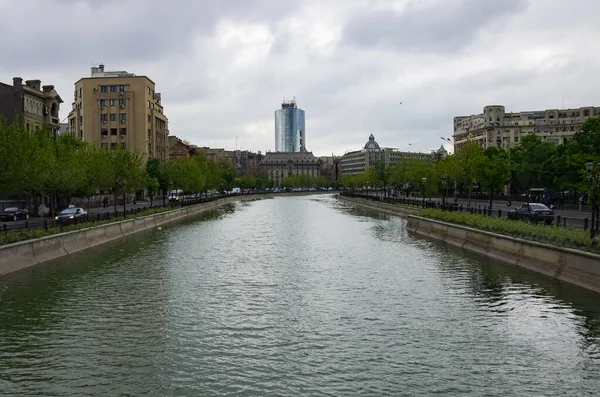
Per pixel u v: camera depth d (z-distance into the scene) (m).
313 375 15.12
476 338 18.31
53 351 17.11
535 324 19.80
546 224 35.59
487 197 99.44
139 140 125.38
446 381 14.70
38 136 62.88
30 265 31.98
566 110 184.50
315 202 147.12
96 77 127.12
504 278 28.02
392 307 22.52
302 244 45.09
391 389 14.19
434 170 84.94
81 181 58.81
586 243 26.56
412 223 58.12
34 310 21.97
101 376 15.08
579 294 23.78
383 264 33.72
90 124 125.31
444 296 24.42
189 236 51.91
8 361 16.25
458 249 40.66
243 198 164.75
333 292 25.44
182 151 180.62
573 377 14.93
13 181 35.03
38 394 13.90
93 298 24.09
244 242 46.69
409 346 17.52
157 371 15.43
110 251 39.66
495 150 109.94
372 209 103.31
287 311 21.92
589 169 30.39
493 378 14.88
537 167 90.31
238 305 22.91
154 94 137.25
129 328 19.53
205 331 19.17
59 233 37.06
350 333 18.92
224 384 14.52
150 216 62.22
